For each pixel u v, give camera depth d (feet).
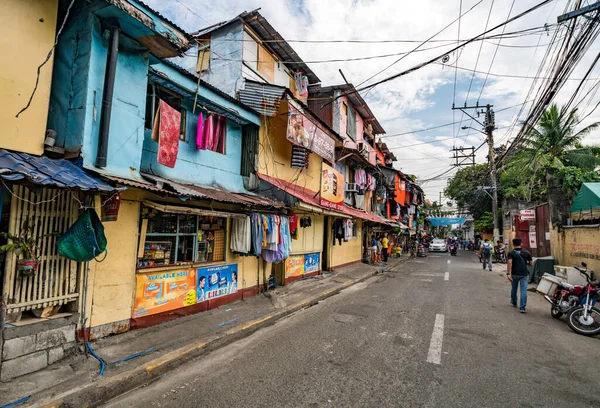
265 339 19.30
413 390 12.79
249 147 29.12
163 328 19.26
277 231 27.91
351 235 49.55
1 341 12.13
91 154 14.75
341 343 18.31
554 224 44.65
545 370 14.83
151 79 20.04
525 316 24.82
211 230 24.73
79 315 15.21
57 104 15.25
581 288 22.07
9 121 12.62
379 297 31.76
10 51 12.71
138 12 15.34
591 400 12.16
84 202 15.21
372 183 63.52
